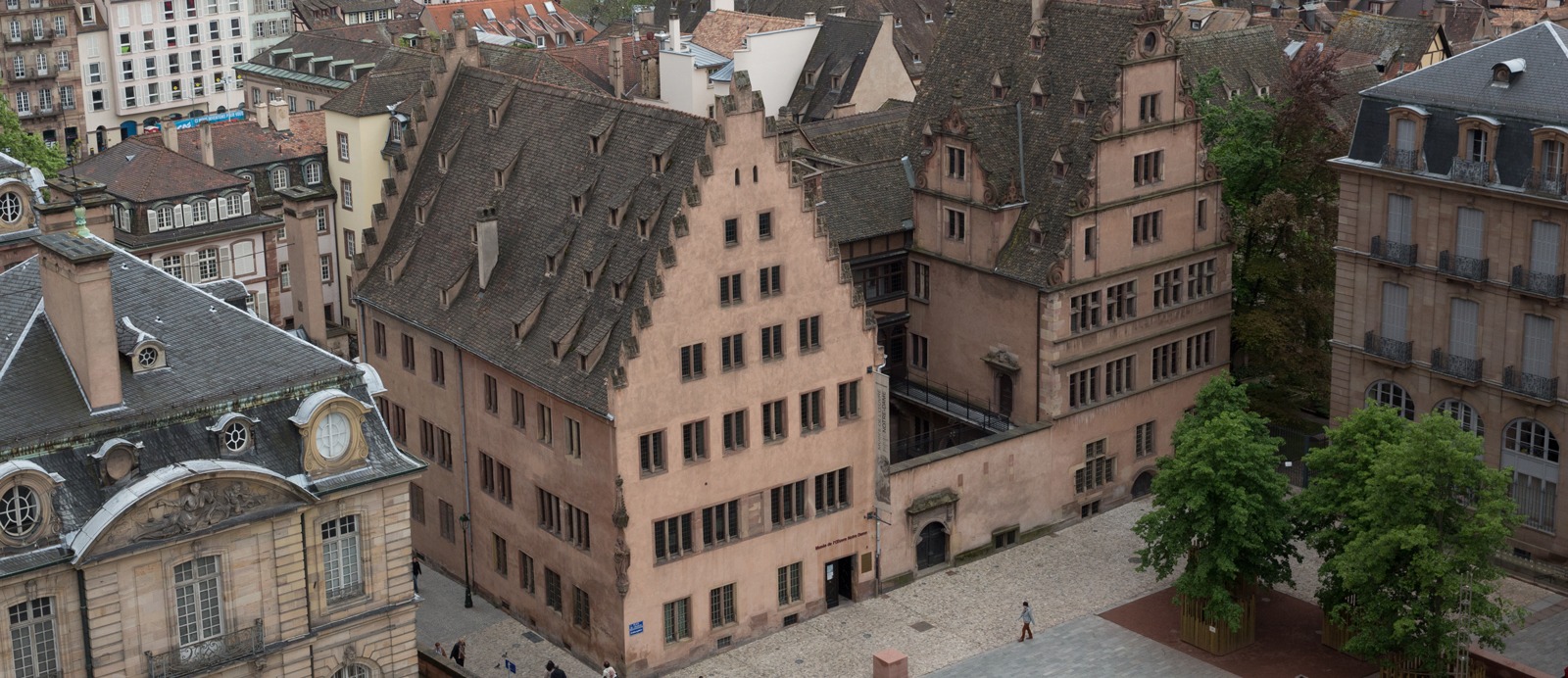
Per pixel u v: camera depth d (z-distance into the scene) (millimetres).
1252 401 118062
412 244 108062
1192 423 97375
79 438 70062
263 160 137375
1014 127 110062
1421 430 87375
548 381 93062
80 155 182750
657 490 91438
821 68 168875
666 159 93500
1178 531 93375
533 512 97938
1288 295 115938
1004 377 110062
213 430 72812
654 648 93562
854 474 99750
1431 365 104125
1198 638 95375
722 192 90125
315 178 139875
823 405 97312
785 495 97438
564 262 96938
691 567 94000
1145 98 106625
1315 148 117125
